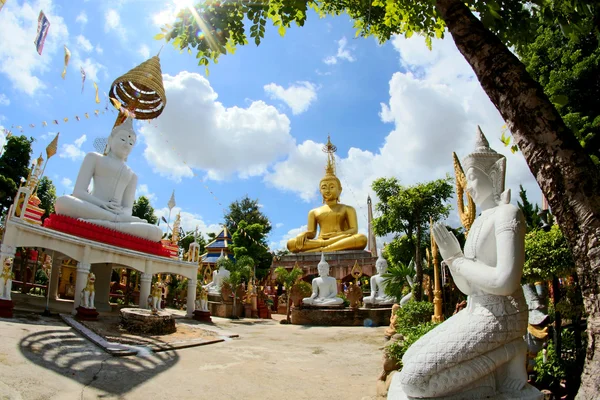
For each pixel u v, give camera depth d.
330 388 9.27
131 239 18.39
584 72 10.58
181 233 50.47
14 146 26.61
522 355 5.10
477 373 4.87
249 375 10.08
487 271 5.11
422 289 18.84
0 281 12.77
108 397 7.69
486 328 4.94
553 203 4.38
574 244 4.22
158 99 22.03
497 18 6.71
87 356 9.91
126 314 14.30
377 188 22.59
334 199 40.28
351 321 23.88
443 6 5.40
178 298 29.59
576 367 7.67
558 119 4.48
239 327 20.56
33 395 7.06
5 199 24.83
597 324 3.99
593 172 4.26
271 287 38.59
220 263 32.12
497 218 5.30
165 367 10.09
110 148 20.80
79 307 14.62
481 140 6.22
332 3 11.40
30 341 10.09
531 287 10.18
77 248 15.50
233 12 8.62
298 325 23.61
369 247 54.34
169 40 8.71
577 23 7.34
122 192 20.47
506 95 4.73
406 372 5.14
